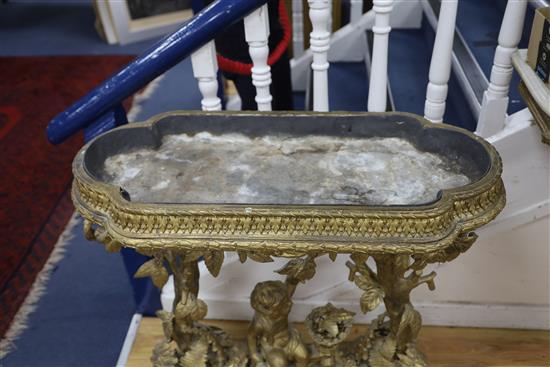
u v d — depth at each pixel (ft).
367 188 2.96
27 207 7.26
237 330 5.15
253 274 4.92
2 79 11.21
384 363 4.11
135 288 5.16
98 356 4.98
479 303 4.87
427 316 4.98
